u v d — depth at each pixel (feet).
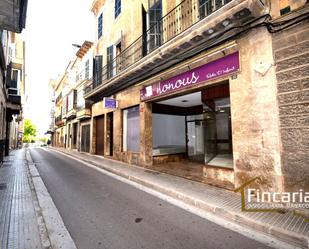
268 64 14.12
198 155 33.53
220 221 11.85
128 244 9.36
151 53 22.66
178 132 35.19
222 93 19.47
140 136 29.37
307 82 12.25
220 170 19.07
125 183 20.95
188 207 14.08
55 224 11.37
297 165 12.48
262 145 14.34
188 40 18.10
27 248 8.93
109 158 38.86
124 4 36.63
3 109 35.94
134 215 12.66
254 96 14.97
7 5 16.20
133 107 32.53
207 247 9.11
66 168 30.40
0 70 29.25
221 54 17.58
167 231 10.61
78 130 62.95
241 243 9.44
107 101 34.63
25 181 21.16
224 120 19.61
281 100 13.42
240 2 14.14
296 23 12.71
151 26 27.45
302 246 9.11
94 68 46.39
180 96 25.75
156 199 15.78
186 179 20.90
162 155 31.48
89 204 14.56
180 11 23.43
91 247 9.11
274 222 10.77
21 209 13.35
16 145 96.17
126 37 35.32
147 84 27.84
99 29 48.01
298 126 12.53
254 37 15.06
